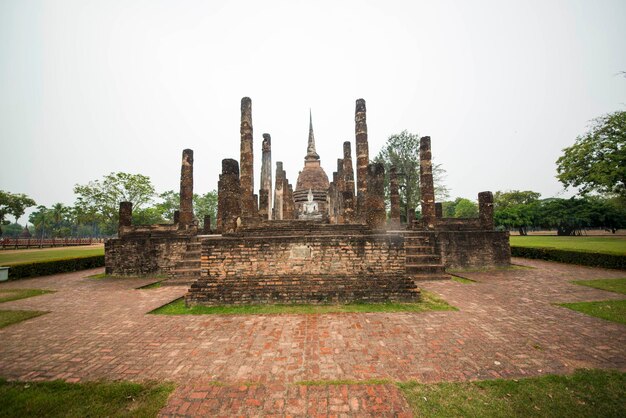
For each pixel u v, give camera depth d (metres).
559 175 22.17
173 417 3.40
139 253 13.98
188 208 15.53
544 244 21.38
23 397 3.78
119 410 3.54
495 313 7.03
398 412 3.43
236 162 10.36
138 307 8.02
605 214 33.38
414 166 34.31
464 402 3.59
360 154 14.05
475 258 14.25
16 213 42.28
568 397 3.66
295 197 27.73
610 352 4.91
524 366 4.46
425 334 5.73
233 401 3.67
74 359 4.87
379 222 10.04
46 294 9.90
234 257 8.30
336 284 8.11
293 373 4.32
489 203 15.86
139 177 34.19
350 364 4.57
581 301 8.06
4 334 6.05
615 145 19.47
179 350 5.15
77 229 80.62
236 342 5.45
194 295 8.02
